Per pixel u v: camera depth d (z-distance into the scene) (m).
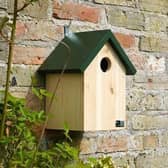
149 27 4.02
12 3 3.10
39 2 3.27
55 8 3.38
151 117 4.00
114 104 3.19
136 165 3.88
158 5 4.10
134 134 3.87
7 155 2.69
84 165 3.03
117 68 3.21
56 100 3.17
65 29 3.42
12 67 3.12
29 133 2.76
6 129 2.76
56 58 3.21
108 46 3.15
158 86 4.07
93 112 3.08
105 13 3.70
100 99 3.11
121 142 3.77
